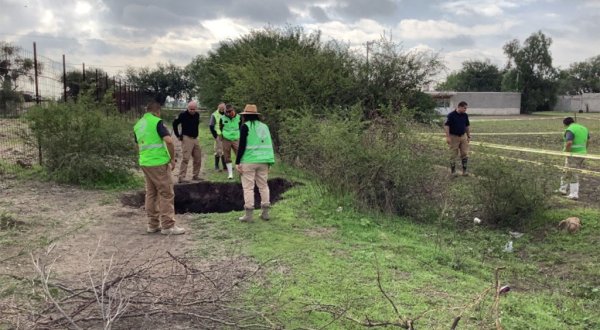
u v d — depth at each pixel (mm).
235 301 4496
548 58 80062
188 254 5961
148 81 73688
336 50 17609
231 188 11250
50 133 10547
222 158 13281
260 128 7707
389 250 6488
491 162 9023
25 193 9297
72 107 11008
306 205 8930
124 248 6250
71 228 7086
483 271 6188
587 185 12062
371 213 8648
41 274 3898
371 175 8953
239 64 19484
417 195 9102
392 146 9078
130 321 4027
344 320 4203
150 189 6992
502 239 8109
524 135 30672
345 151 8977
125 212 8258
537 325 4395
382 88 17156
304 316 4258
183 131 11164
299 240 6703
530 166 9547
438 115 17891
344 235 7180
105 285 4098
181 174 11250
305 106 13109
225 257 5863
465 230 8469
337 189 9055
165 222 6922
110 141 10703
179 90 74875
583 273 6613
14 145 14984
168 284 4727
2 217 7020
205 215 8242
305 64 15297
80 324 3926
